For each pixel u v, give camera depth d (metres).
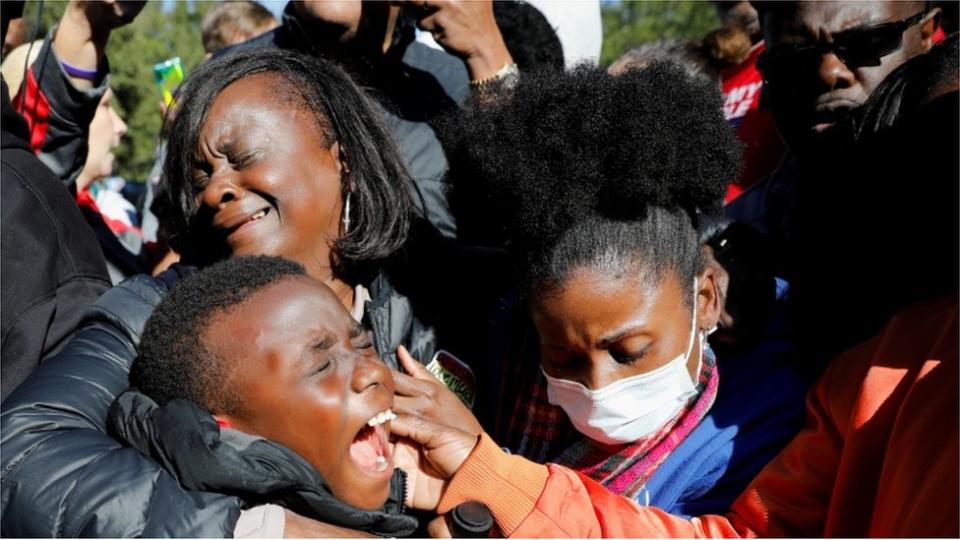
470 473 1.95
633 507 2.00
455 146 2.26
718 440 2.16
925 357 1.93
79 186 3.85
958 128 2.01
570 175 1.99
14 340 2.25
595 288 1.97
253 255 1.96
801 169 2.62
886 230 2.11
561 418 2.26
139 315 2.08
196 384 1.79
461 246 2.45
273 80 2.12
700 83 2.17
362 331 1.91
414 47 3.21
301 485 1.75
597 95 2.05
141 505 1.68
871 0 2.48
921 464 1.79
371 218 2.17
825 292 2.31
